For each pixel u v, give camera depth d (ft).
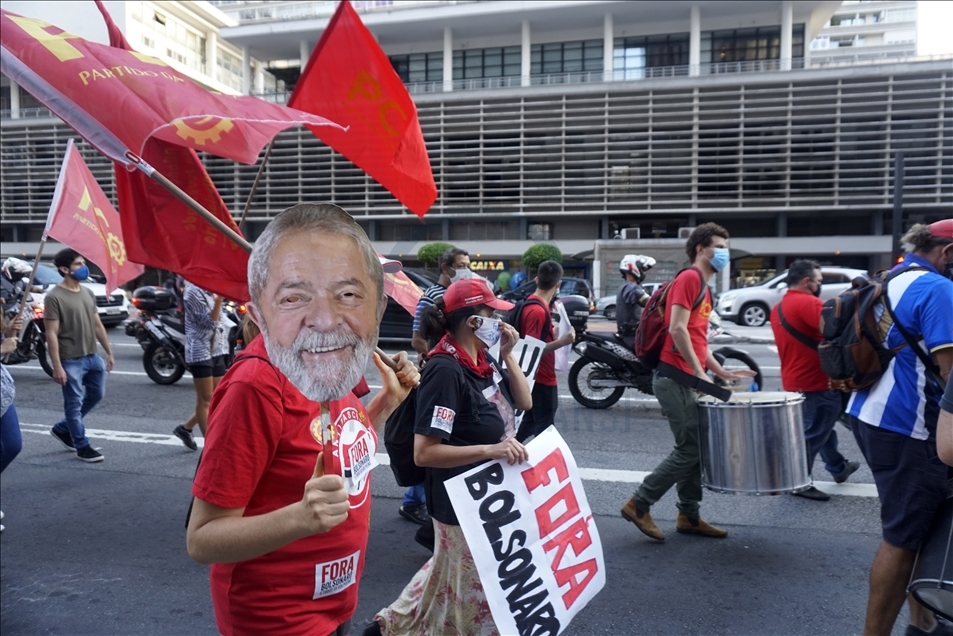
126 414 23.81
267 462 4.92
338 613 5.61
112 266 12.26
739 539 13.14
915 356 8.66
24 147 99.25
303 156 89.25
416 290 12.52
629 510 13.09
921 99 81.35
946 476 8.27
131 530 13.76
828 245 88.84
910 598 8.67
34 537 13.39
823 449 16.19
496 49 112.88
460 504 7.40
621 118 93.25
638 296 23.49
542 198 93.97
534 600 7.53
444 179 97.30
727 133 90.68
